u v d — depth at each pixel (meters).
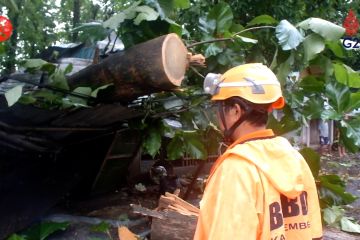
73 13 9.98
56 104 3.45
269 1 6.53
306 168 1.58
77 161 4.61
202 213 1.42
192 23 5.34
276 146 1.50
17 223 4.02
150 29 3.52
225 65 4.04
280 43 3.42
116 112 3.66
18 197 4.06
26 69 3.55
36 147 3.97
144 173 6.68
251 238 1.30
